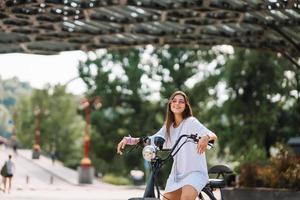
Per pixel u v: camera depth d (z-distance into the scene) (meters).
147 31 34.28
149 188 8.59
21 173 62.47
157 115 89.94
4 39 36.88
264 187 29.14
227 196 29.17
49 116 148.75
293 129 57.06
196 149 8.55
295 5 28.08
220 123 61.34
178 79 86.19
